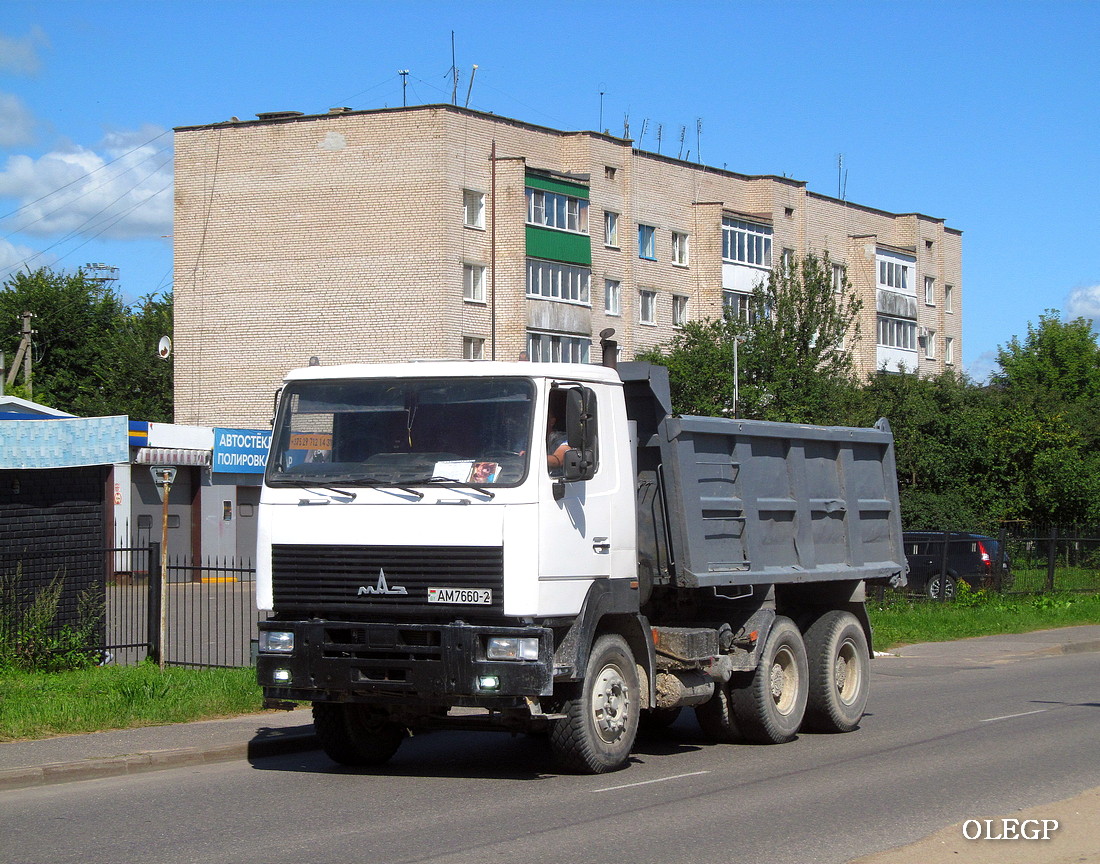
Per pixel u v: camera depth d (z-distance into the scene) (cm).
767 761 1076
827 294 4675
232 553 3850
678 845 751
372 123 4725
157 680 1309
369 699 945
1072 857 695
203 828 804
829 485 1309
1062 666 1919
